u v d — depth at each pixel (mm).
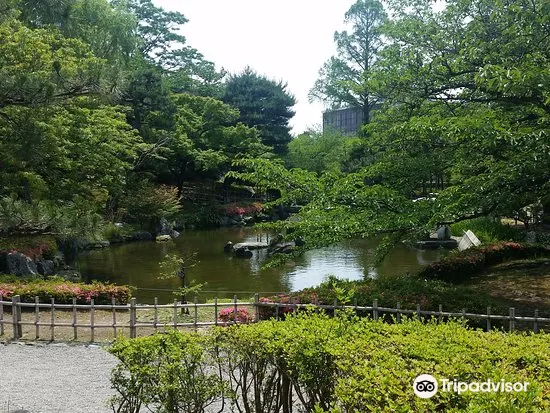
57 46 15227
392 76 11375
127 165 19391
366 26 41000
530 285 11102
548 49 9883
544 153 7824
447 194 9438
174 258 12422
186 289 10844
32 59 10750
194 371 4297
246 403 4336
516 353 3637
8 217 9602
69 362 7008
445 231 22672
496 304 7781
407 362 3422
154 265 19125
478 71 9234
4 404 5531
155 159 30906
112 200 24562
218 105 35906
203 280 16375
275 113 42656
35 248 15430
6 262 13750
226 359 4559
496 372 2898
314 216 9867
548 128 8336
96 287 10289
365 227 9383
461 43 10648
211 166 34125
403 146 11516
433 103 11695
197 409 4133
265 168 10094
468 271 12711
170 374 4035
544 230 20172
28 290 9844
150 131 30578
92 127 16922
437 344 3840
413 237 9562
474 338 4035
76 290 10016
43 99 9477
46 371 6641
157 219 28547
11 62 10688
